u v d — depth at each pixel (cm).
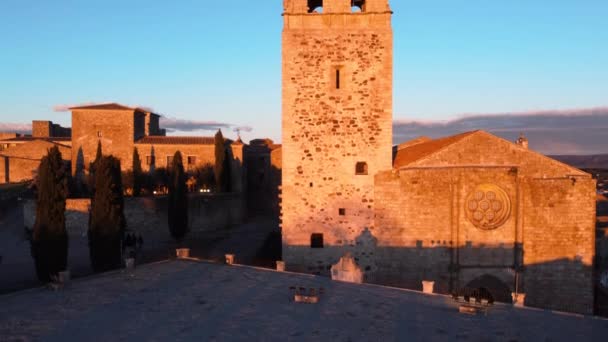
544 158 2434
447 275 2434
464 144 2447
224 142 5969
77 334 1277
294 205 2509
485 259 2423
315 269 2502
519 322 1485
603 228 3762
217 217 5172
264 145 7925
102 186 2809
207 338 1255
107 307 1553
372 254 2491
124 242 3434
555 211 2412
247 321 1415
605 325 1472
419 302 1716
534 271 2423
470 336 1329
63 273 1869
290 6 2492
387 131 2486
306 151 2506
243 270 2228
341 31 2486
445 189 2439
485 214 2430
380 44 2480
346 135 2495
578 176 2420
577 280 2416
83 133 5756
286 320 1434
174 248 3997
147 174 5719
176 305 1584
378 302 1697
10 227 4747
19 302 1609
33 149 6362
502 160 2441
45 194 2589
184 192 4253
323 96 2498
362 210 2492
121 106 6078
